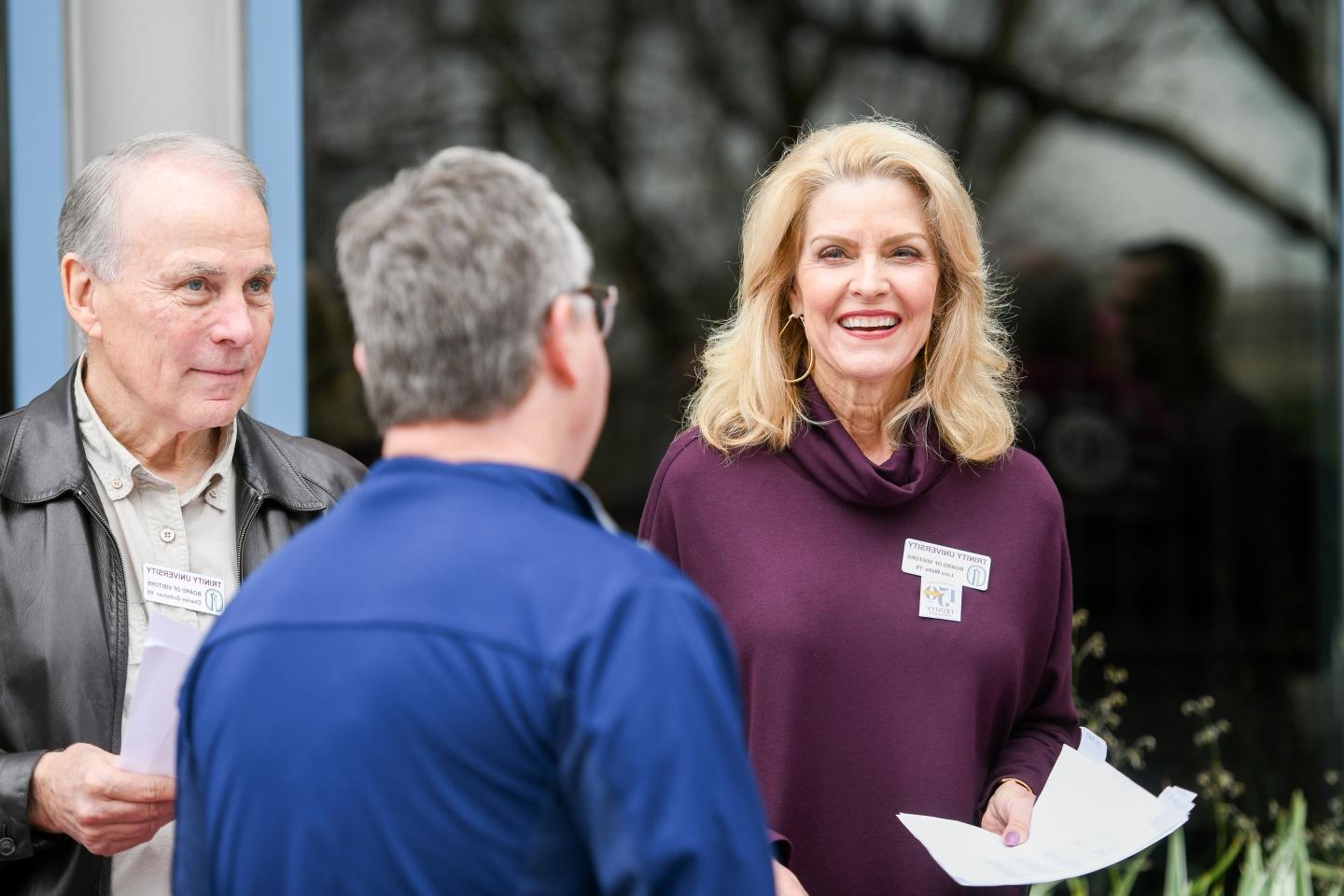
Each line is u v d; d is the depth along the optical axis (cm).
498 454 142
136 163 219
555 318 142
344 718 128
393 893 126
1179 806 233
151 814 196
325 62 456
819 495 258
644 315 496
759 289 266
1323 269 513
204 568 234
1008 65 509
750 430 263
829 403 264
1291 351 514
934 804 245
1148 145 511
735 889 126
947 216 255
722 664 135
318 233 445
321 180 450
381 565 135
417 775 127
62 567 219
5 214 399
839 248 254
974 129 509
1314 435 514
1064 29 510
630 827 124
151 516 230
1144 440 512
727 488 261
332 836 127
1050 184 511
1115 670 504
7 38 396
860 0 506
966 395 265
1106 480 512
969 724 250
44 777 201
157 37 407
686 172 497
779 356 265
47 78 398
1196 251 514
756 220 267
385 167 461
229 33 413
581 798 126
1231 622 511
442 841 126
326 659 131
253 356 225
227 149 228
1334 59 511
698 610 134
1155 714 502
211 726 137
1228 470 513
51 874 211
